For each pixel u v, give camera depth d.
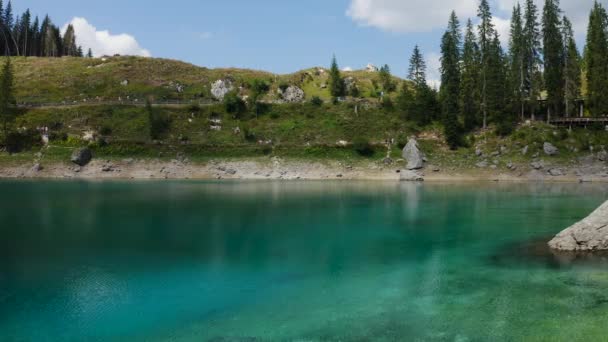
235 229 41.00
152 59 161.00
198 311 21.20
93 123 104.56
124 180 87.50
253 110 114.69
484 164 91.50
